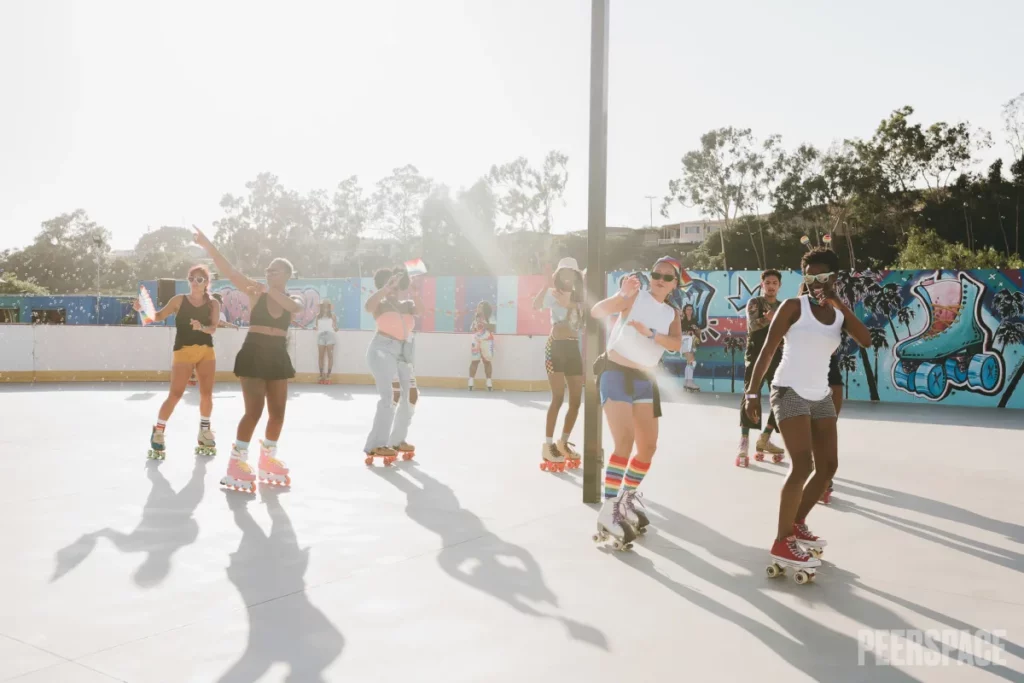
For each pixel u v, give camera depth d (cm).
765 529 517
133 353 1888
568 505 578
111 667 292
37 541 468
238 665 296
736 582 407
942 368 1572
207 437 787
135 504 568
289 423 1057
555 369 720
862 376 1634
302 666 296
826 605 374
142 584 390
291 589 384
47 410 1214
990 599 385
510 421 1102
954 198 6109
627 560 442
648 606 369
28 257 10688
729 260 6812
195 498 589
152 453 760
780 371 432
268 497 595
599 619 351
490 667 298
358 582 396
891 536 508
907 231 6197
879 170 6462
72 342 1864
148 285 2866
